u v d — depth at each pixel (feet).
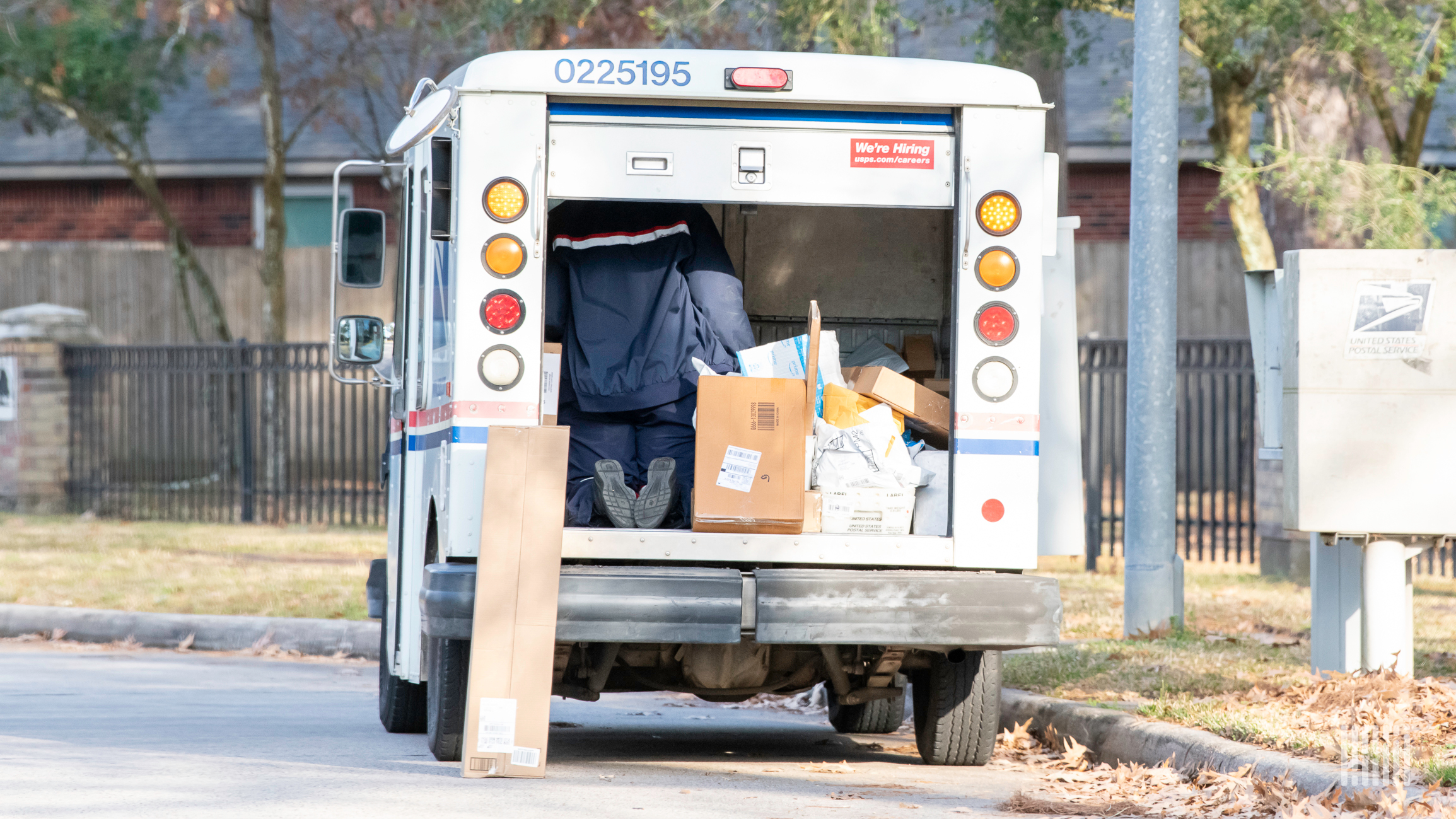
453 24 212.43
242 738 98.73
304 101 286.66
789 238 100.22
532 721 78.13
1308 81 185.88
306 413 289.94
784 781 83.05
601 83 78.79
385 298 295.89
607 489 79.05
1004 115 80.94
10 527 240.73
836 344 85.56
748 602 76.13
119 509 265.75
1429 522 92.63
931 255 100.32
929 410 84.17
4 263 311.06
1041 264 81.25
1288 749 79.97
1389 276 92.84
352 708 117.08
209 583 177.06
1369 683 90.53
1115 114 230.68
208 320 305.73
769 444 78.48
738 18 194.29
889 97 80.18
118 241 337.72
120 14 248.52
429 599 77.05
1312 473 93.61
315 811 69.56
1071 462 92.63
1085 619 141.49
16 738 96.07
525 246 78.33
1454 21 165.48
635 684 87.92
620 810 71.05
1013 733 100.89
